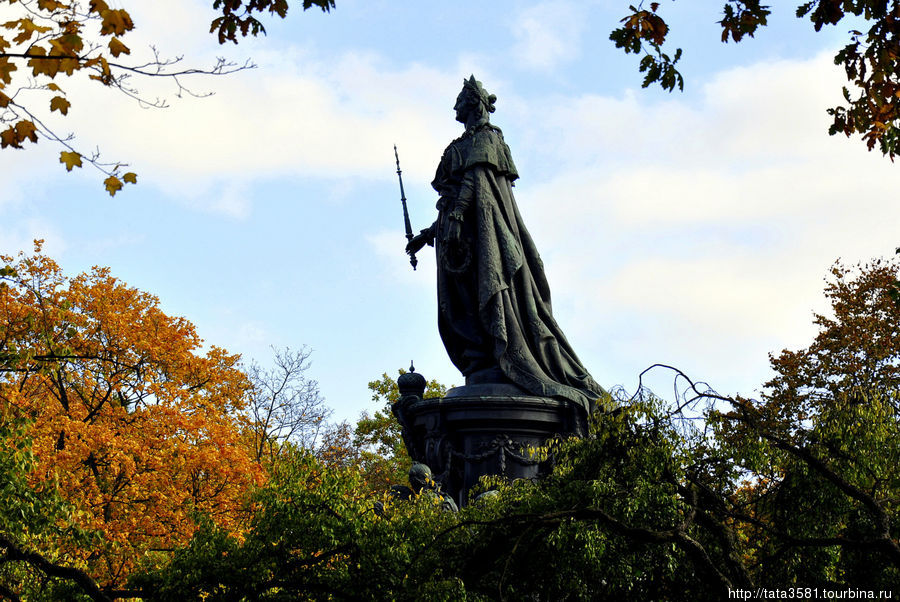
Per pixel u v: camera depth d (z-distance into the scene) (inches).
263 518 636.7
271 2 454.6
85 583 597.3
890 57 520.1
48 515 716.0
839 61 540.1
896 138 546.9
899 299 645.9
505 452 933.2
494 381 995.9
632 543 570.9
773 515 612.1
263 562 626.2
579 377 1005.8
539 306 1030.4
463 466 941.8
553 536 560.4
